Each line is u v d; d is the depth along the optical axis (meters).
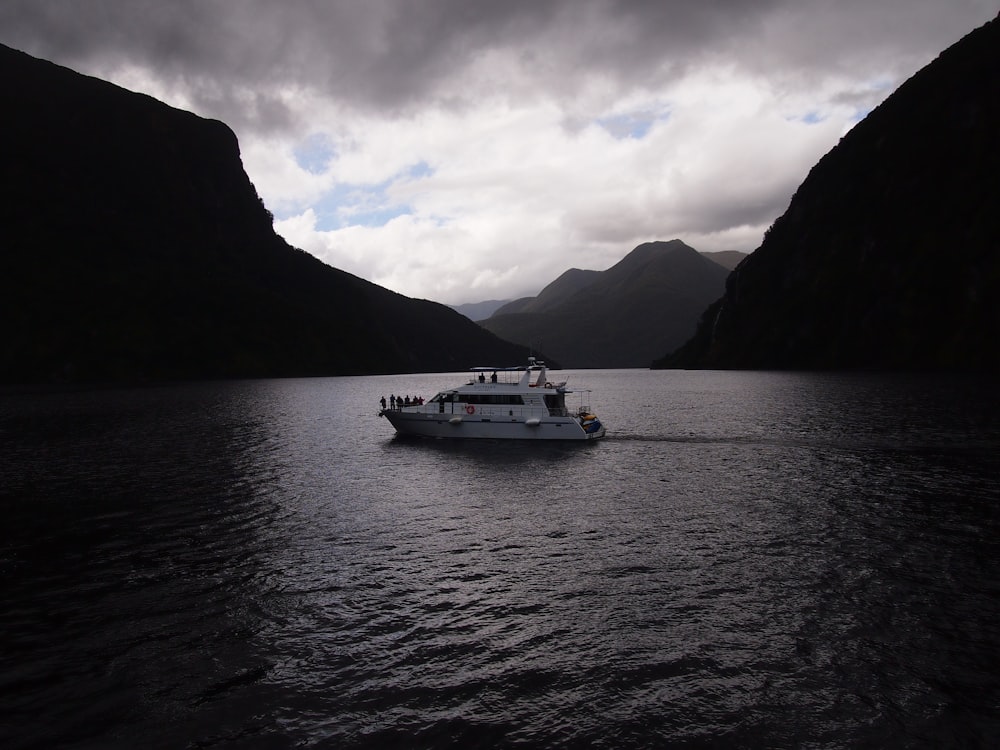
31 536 25.25
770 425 56.41
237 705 13.29
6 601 18.77
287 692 13.75
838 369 161.12
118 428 62.41
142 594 19.20
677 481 34.06
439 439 51.16
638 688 13.68
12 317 169.25
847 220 185.88
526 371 50.81
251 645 15.90
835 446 43.53
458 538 24.59
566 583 19.62
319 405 91.44
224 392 125.94
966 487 30.47
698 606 17.69
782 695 13.34
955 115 167.62
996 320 133.25
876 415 59.88
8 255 186.75
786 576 19.73
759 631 16.14
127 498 31.58
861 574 19.70
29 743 12.05
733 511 27.55
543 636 16.11
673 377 177.75
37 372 159.75
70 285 186.38
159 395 115.94
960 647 15.09
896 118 187.75
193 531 25.80
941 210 159.12
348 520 27.39
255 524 26.80
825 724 12.37
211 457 44.03
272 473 37.97
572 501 30.22
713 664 14.59
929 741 11.80
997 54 163.50
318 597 18.86
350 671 14.60
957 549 21.70
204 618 17.48
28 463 42.00
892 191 174.12
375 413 77.62
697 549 22.56
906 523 24.89
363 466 40.25
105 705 13.30
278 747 11.92
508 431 49.50
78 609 18.14
